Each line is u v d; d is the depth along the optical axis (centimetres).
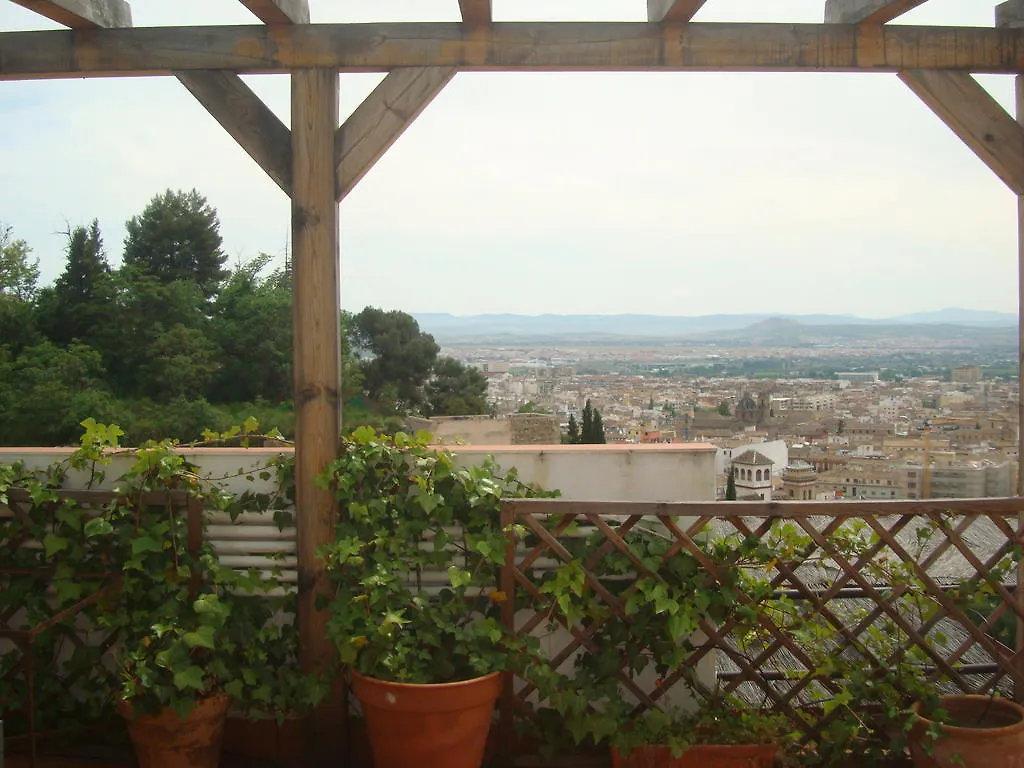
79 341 3072
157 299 3225
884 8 294
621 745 285
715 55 309
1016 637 311
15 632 283
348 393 3403
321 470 304
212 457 315
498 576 303
